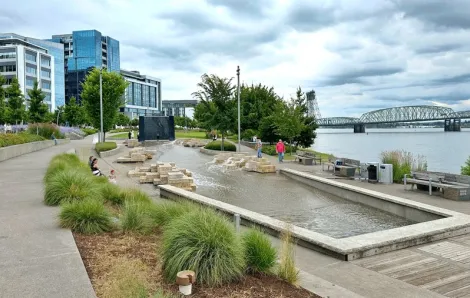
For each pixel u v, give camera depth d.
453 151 40.78
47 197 9.97
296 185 17.75
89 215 7.48
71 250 6.12
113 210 9.55
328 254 7.13
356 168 19.27
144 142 47.69
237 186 17.45
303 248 7.58
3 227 7.57
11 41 111.38
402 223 10.78
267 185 17.72
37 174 16.47
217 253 5.04
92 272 5.29
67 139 47.59
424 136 97.81
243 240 5.63
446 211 10.09
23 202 10.23
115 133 82.62
